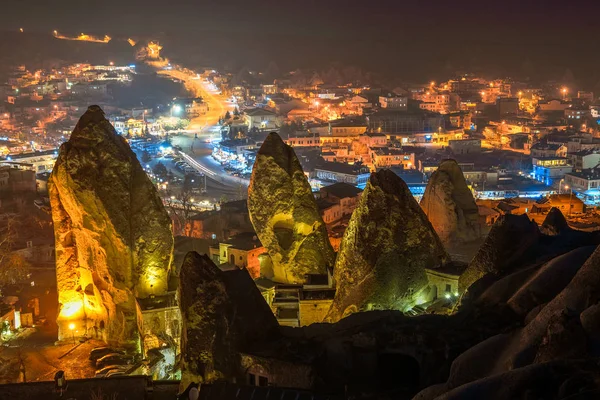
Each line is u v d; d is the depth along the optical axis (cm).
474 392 2855
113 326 6550
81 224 6512
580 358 2959
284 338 4453
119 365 5881
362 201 5784
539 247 5062
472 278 5156
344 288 5709
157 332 6153
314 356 4159
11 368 6003
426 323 4419
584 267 3656
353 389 3994
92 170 6419
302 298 5994
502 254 5047
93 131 6481
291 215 6475
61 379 4512
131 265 6412
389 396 3800
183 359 4488
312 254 6481
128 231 6400
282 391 3831
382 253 5606
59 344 6631
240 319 4438
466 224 7012
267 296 6406
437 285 5522
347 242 5819
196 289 4531
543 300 4131
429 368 4028
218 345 4369
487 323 4197
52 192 6725
